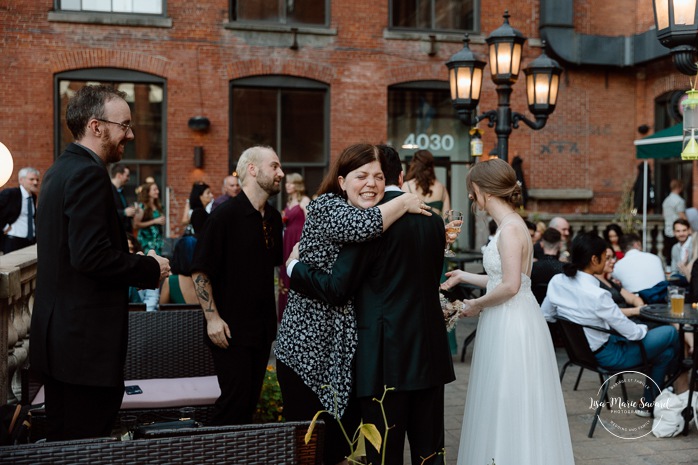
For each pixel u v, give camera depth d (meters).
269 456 2.30
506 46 7.52
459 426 5.14
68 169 2.89
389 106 14.22
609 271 7.34
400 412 3.06
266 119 13.59
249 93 13.50
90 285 2.90
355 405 3.42
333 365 3.17
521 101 14.62
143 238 9.03
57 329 2.88
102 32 12.63
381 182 3.19
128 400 3.74
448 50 14.17
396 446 3.06
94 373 2.88
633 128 15.23
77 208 2.80
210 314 3.68
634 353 5.28
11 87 12.30
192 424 2.76
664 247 14.45
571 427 5.17
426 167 6.70
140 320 4.43
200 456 2.24
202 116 13.05
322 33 13.57
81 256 2.76
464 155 14.54
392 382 3.02
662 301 6.73
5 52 12.25
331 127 13.70
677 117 14.49
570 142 14.91
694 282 6.08
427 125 14.38
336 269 3.03
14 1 12.26
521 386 3.60
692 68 4.85
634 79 15.20
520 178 14.17
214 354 3.76
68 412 2.93
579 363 5.42
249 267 3.74
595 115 15.03
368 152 3.18
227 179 8.23
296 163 13.73
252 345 3.73
